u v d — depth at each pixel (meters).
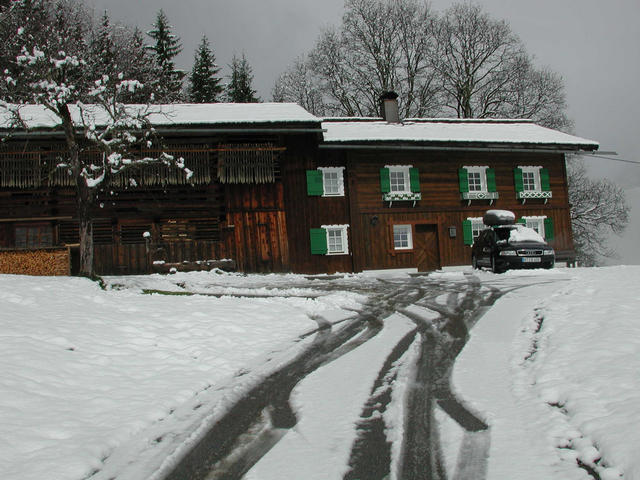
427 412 5.34
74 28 26.58
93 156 19.64
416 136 23.34
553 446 4.38
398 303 12.27
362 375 6.76
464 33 36.41
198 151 20.98
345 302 12.61
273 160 21.59
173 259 20.28
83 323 8.66
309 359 7.68
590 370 5.89
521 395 5.62
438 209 23.75
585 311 8.74
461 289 13.95
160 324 9.30
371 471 4.13
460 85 36.62
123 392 6.18
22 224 20.20
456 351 7.68
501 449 4.39
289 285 16.38
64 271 14.36
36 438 4.79
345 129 24.12
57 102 13.58
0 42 14.55
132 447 4.79
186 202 21.34
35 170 19.77
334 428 5.05
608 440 4.22
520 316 9.62
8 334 7.50
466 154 24.36
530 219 24.75
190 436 5.02
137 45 33.59
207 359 7.66
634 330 7.14
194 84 42.16
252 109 22.88
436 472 4.07
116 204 20.78
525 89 36.28
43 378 6.24
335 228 22.45
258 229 21.58
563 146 24.45
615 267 17.52
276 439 4.86
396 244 23.28
